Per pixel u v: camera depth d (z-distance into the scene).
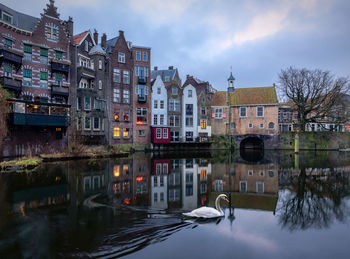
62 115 29.38
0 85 23.81
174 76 59.03
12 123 24.56
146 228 8.20
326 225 8.88
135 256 6.45
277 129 47.94
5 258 6.23
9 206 10.45
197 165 24.39
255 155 36.09
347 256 6.70
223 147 48.72
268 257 6.54
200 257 6.44
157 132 44.03
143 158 30.38
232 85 52.41
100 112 35.34
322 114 48.56
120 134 40.00
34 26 29.48
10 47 26.66
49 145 29.31
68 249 6.73
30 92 28.36
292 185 15.61
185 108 48.62
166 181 16.33
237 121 50.22
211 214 9.16
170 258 6.36
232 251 6.82
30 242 7.10
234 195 13.02
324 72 46.53
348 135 47.19
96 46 37.34
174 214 9.55
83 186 14.34
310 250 7.01
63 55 31.64
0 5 27.52
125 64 40.97
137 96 42.53
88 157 28.95
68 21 33.22
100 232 7.79
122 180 16.33
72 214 9.45
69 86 31.92
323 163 26.48
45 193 12.68
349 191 13.98
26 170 19.48
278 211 10.38
